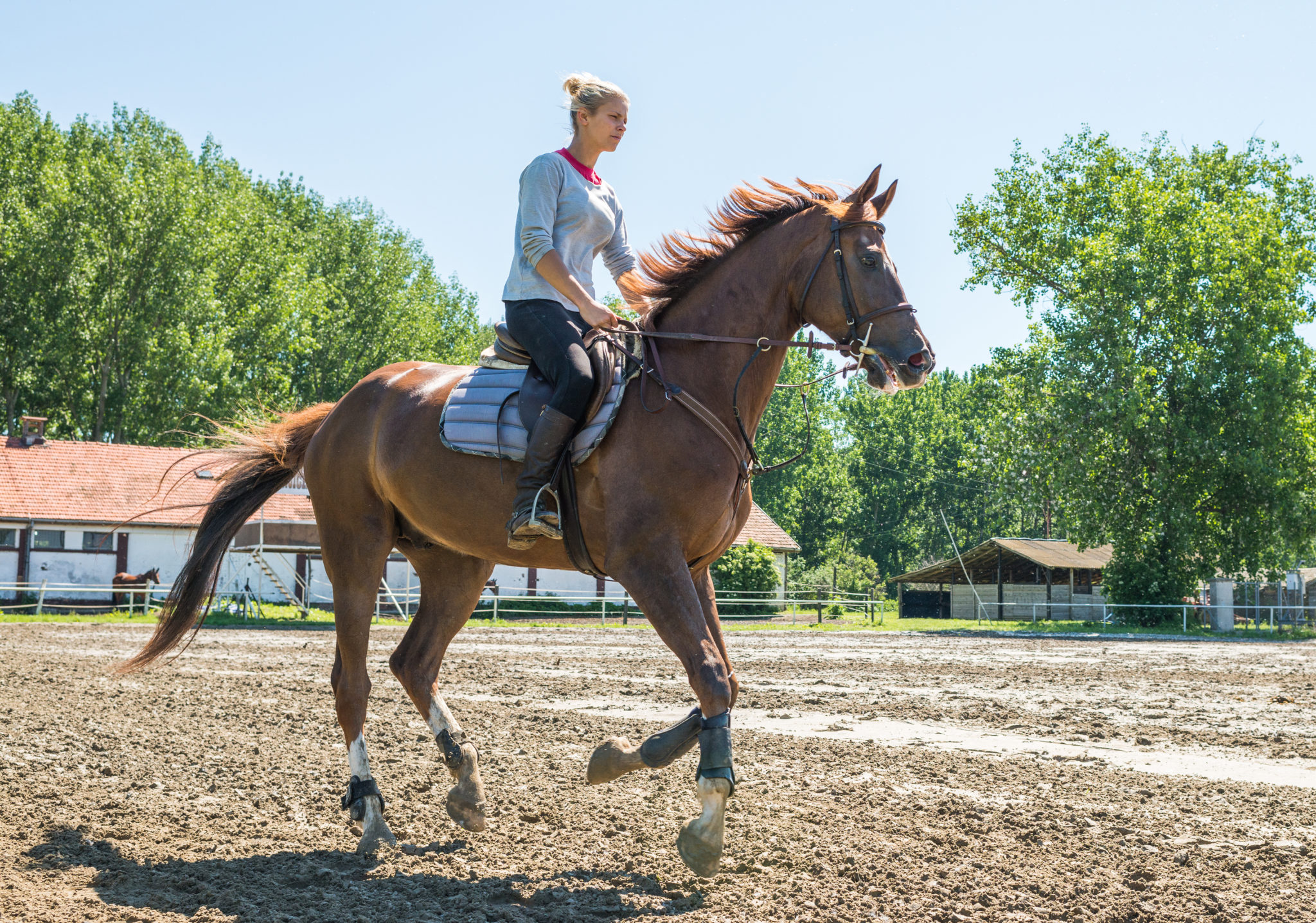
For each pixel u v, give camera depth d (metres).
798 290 4.65
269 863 4.42
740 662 17.69
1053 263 41.94
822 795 5.92
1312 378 39.12
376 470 5.25
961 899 3.96
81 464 42.47
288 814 5.39
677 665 15.92
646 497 4.33
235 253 53.25
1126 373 37.25
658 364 4.52
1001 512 92.12
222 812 5.38
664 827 5.12
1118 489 39.41
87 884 4.08
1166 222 39.34
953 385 100.94
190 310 48.19
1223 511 39.84
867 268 4.52
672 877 4.23
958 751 7.72
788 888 4.07
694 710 4.45
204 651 17.69
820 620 39.25
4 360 48.19
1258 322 38.03
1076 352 38.94
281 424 5.96
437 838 4.94
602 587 45.03
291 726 8.50
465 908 3.79
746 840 4.82
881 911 3.83
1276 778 6.74
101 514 40.38
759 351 4.64
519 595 42.72
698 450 4.38
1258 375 37.22
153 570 40.91
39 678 11.72
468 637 24.39
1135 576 39.16
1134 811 5.57
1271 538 38.12
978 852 4.64
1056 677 14.79
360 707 5.12
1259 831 5.18
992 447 42.97
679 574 4.23
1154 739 8.50
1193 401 38.75
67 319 45.94
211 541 5.73
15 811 5.22
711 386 4.55
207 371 48.50
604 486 4.45
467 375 5.12
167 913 3.75
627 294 4.92
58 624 27.44
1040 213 42.75
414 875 4.27
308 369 60.81
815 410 88.56
